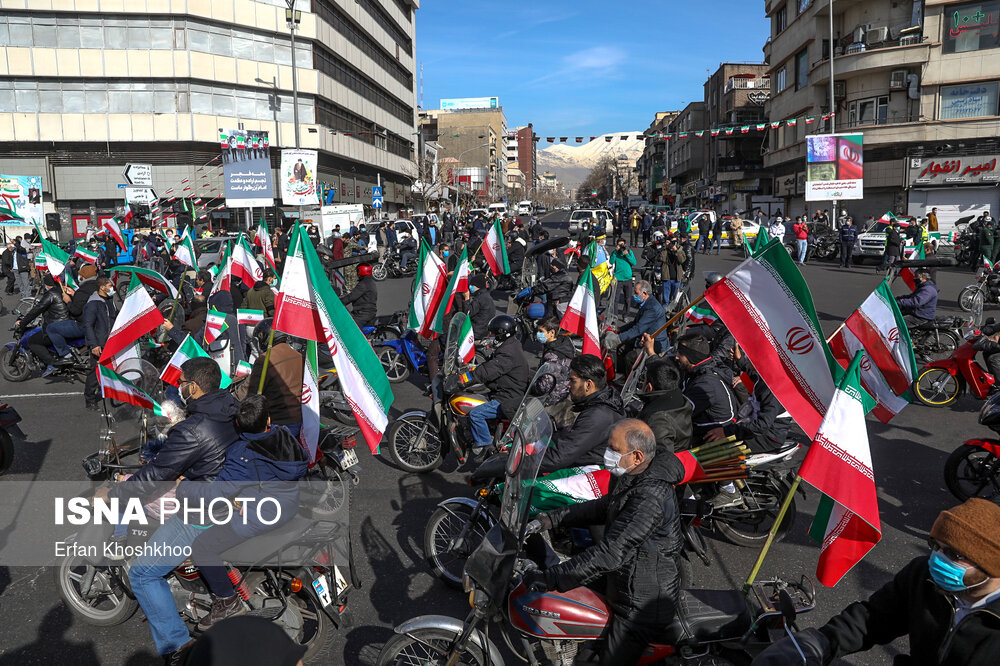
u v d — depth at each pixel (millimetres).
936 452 7504
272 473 3789
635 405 6023
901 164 37062
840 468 3307
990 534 2117
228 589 3811
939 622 2305
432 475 6918
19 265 22688
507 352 6328
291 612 3846
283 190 38031
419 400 9781
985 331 8336
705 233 34344
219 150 42281
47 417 9016
